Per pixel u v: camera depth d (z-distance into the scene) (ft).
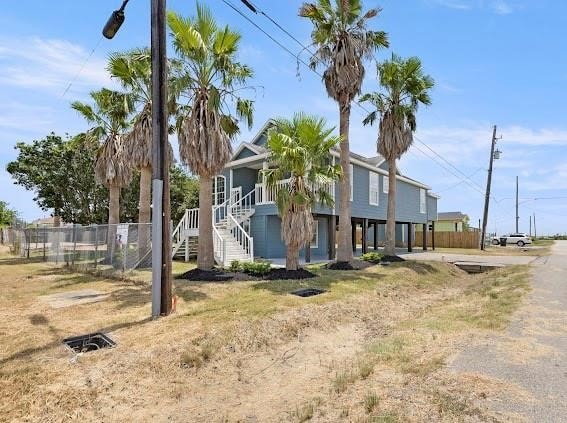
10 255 69.15
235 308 23.67
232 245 51.90
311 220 38.14
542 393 10.98
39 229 62.34
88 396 13.12
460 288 40.52
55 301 26.73
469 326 18.92
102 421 11.86
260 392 14.19
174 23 31.35
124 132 56.03
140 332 19.16
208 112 35.17
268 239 60.13
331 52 44.93
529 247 114.21
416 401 10.78
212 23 33.40
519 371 12.66
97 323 20.90
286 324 21.56
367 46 44.75
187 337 18.26
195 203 105.29
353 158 66.28
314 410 11.37
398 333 18.75
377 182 74.28
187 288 30.12
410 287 37.50
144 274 38.04
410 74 52.54
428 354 14.79
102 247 42.24
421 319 21.88
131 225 38.75
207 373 15.49
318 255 69.67
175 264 50.42
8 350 16.85
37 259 58.95
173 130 46.65
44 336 18.75
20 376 14.20
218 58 33.86
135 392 13.65
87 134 55.06
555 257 67.15
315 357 17.94
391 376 12.97
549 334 17.15
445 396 10.92
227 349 17.58
